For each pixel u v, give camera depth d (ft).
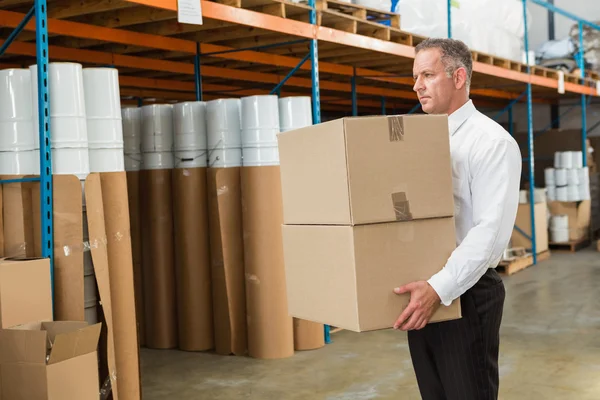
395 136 7.14
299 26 18.16
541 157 42.80
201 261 18.43
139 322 19.30
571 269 30.60
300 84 29.55
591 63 40.93
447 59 8.06
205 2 15.14
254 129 17.06
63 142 11.78
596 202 40.09
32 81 11.96
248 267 17.57
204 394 15.05
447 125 7.38
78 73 12.00
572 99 48.26
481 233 7.38
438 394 8.27
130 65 21.93
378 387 15.26
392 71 28.89
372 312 7.11
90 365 9.89
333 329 20.58
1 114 12.08
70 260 11.63
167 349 18.93
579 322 20.90
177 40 19.85
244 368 16.87
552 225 36.55
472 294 7.86
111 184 12.61
